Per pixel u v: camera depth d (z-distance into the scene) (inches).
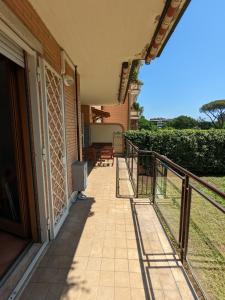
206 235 79.3
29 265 85.1
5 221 108.9
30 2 80.7
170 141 371.2
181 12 86.0
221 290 73.7
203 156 366.3
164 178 131.2
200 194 75.3
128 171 275.0
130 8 85.8
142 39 117.2
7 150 105.9
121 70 185.9
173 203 110.3
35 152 94.2
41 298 71.4
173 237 109.5
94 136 471.5
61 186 131.3
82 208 149.9
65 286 76.8
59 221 120.5
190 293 74.5
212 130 368.5
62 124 133.0
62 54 129.9
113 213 141.2
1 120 104.7
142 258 93.7
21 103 89.9
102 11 87.5
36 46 86.9
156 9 85.6
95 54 142.3
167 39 111.6
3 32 64.8
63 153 134.1
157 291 75.2
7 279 77.4
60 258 92.6
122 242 106.3
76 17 92.7
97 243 105.0
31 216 99.3
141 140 378.9
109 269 86.3
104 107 632.4
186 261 87.3
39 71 91.7
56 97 124.7
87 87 269.3
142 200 166.4
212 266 77.4
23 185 97.7
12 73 87.8
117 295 73.3
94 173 267.7
